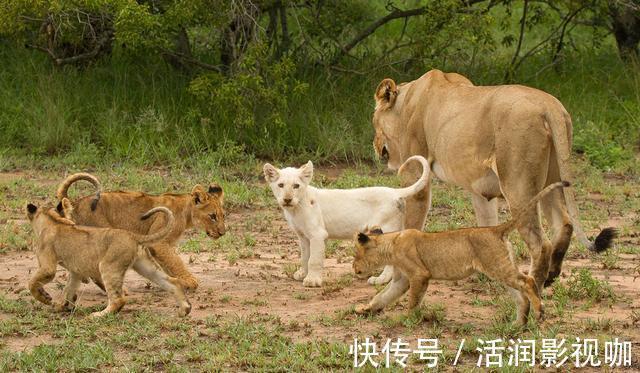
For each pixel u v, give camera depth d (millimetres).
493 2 25062
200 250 15031
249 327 11031
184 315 11445
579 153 22984
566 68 27219
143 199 12492
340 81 24578
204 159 21375
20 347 10562
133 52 23641
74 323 11172
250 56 21656
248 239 15633
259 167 21484
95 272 11391
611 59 27875
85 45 24531
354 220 13188
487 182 11969
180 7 21109
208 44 24672
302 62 24719
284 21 24594
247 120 21719
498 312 11531
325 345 10336
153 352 10398
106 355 10125
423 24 23375
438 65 24484
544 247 11359
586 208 18250
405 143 13469
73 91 23562
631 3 25250
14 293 12531
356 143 22750
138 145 21938
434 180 20578
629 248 15102
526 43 29531
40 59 24484
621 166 21750
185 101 23406
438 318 11242
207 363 9992
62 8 21719
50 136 22328
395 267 11273
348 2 24891
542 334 10719
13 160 21516
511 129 11469
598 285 12367
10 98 23422
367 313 11547
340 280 13133
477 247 10758
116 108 22984
